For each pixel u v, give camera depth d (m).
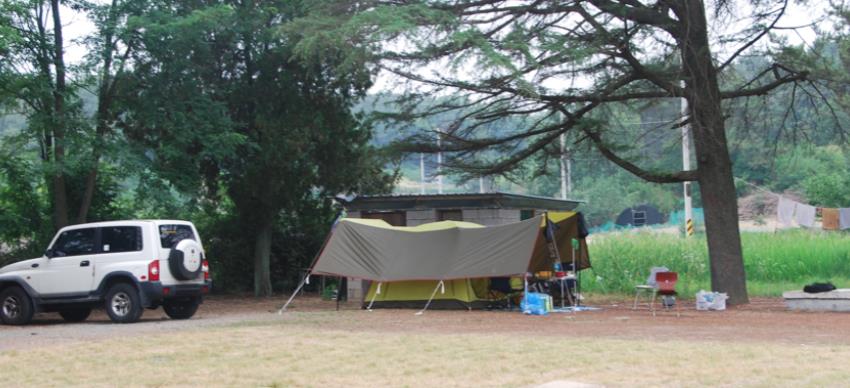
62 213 21.47
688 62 17.95
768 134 20.88
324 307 20.92
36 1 18.39
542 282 18.95
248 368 9.44
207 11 20.91
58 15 19.83
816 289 16.77
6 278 16.70
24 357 10.66
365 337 12.45
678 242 26.33
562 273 18.48
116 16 20.41
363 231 19.27
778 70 19.58
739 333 12.63
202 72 23.19
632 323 14.63
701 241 26.55
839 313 16.02
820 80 18.28
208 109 21.86
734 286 18.41
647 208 49.75
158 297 15.99
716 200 18.55
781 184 49.78
